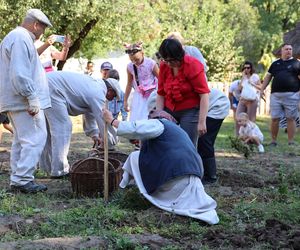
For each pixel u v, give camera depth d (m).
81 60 29.42
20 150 7.26
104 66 12.80
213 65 34.12
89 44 25.34
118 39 23.56
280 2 48.34
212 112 7.89
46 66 9.80
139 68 9.11
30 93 6.80
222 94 8.00
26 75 6.76
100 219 5.84
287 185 8.07
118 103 11.85
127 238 5.18
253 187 8.15
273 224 5.82
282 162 10.78
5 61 6.93
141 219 5.86
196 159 6.14
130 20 23.22
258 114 28.55
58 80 8.00
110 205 6.39
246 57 45.75
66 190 7.33
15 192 7.05
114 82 8.23
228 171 9.07
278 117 13.64
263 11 48.88
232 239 5.34
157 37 27.38
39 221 5.72
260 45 46.34
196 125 7.07
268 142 14.77
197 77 6.87
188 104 7.03
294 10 48.56
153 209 6.16
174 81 6.99
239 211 6.41
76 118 22.11
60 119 8.03
